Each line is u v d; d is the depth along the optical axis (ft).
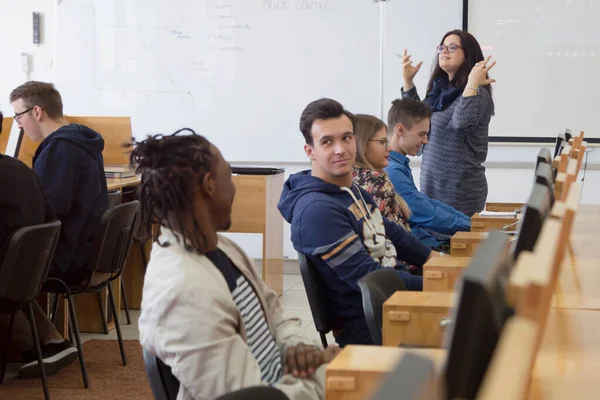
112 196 13.94
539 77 18.84
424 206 11.45
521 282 2.78
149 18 20.16
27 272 9.76
